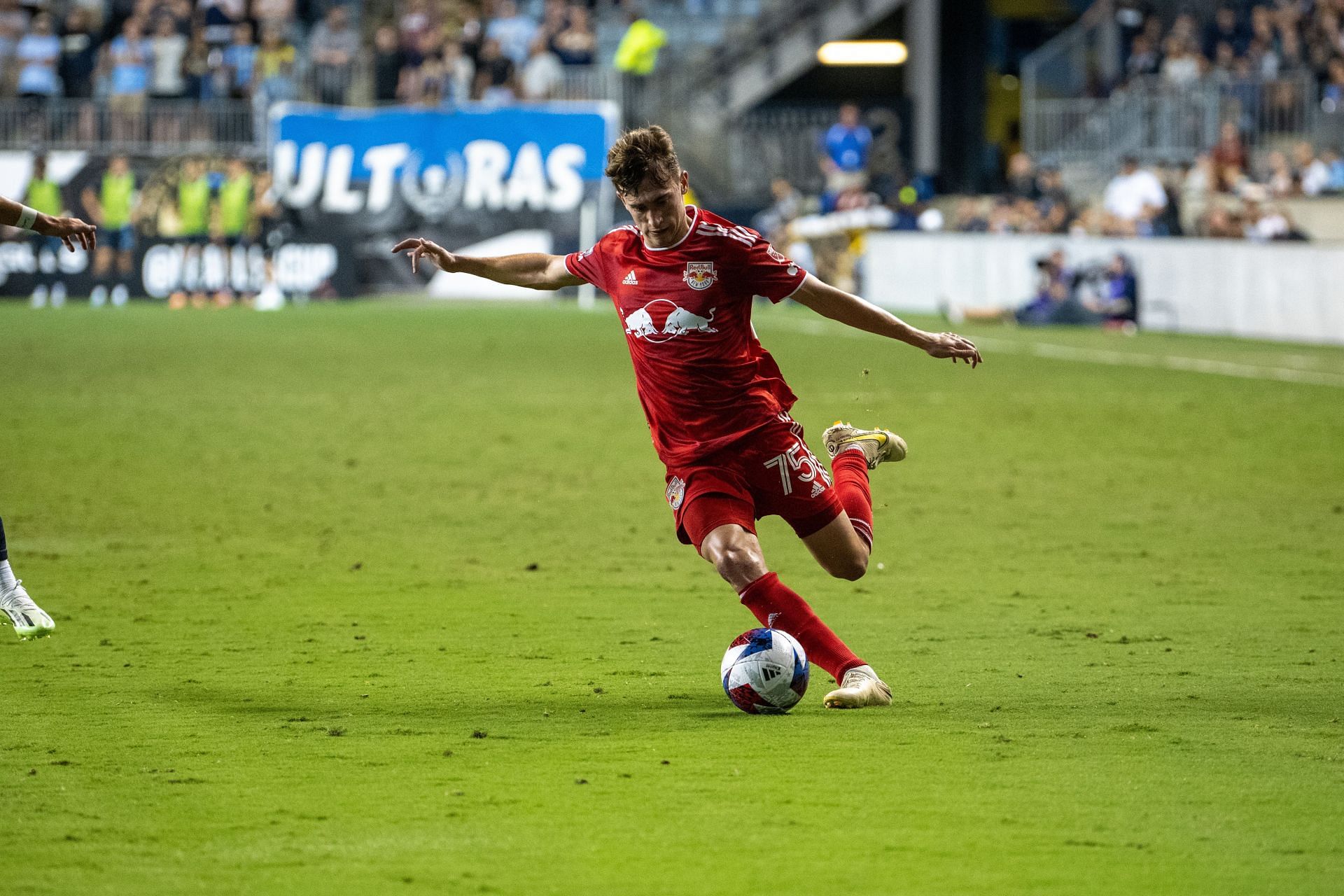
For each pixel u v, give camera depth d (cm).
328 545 3469
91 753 1905
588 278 2150
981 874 1488
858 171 13162
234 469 4544
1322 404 6256
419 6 13675
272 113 12062
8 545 3425
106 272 11906
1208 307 9719
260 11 13438
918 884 1463
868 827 1623
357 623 2723
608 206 12300
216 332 9538
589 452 4959
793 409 6044
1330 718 2083
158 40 12669
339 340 9050
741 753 1900
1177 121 12150
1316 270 8981
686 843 1574
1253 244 9375
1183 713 2112
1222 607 2878
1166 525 3756
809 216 13050
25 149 12256
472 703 2172
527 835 1598
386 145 12219
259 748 1931
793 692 2091
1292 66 12131
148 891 1442
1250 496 4172
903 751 1911
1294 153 11794
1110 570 3225
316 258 12200
